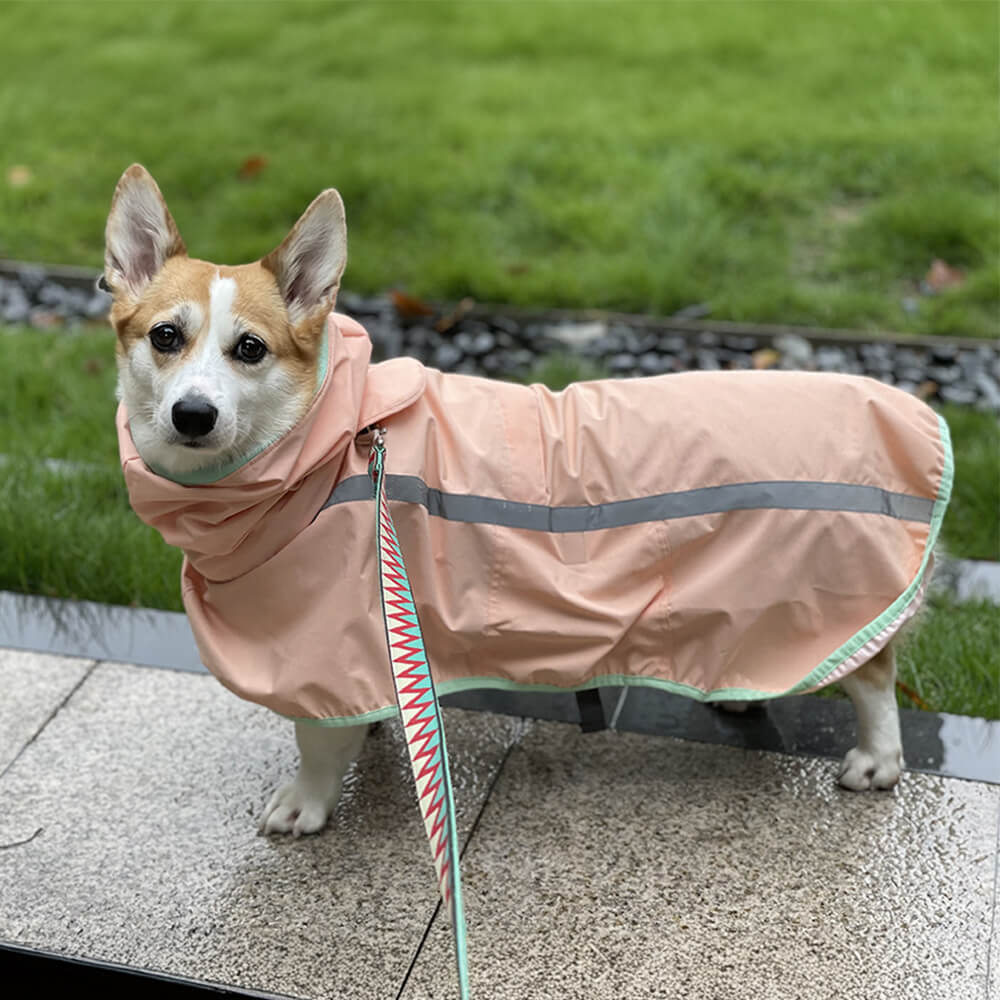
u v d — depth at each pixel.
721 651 0.95
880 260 2.02
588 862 0.94
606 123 2.42
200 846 0.96
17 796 1.02
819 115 2.41
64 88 2.68
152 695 1.15
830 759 1.06
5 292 2.04
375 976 0.84
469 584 0.93
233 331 0.85
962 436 1.60
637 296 1.97
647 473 0.94
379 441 0.89
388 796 1.02
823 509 0.93
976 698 1.14
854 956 0.85
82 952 0.87
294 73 2.71
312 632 0.89
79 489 1.47
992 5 2.83
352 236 2.13
